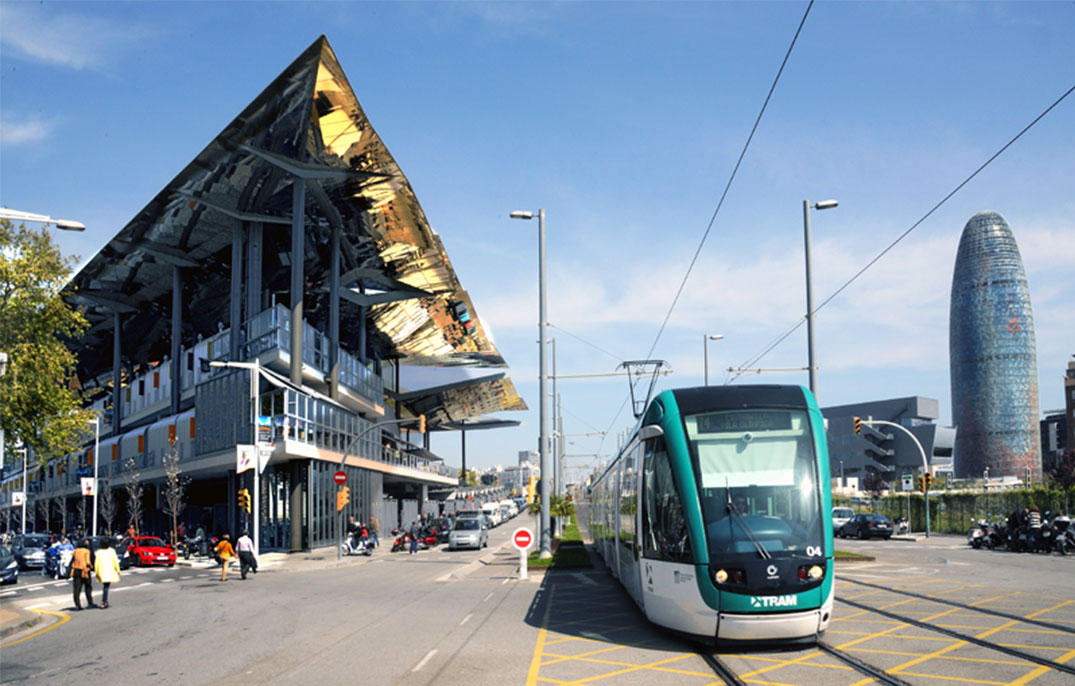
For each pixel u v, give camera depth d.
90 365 85.88
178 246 56.56
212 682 10.57
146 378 72.19
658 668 10.64
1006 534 33.53
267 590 26.06
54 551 38.50
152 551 42.84
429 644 13.21
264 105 39.50
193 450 56.50
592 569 27.38
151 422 71.81
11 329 34.16
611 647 12.38
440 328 77.69
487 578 26.61
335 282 55.84
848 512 51.31
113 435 76.12
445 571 32.38
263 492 51.94
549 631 14.32
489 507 90.31
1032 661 10.12
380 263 61.34
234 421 49.62
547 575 26.44
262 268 58.19
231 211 50.81
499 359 89.81
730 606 11.34
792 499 11.86
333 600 21.66
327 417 53.12
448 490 115.50
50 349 35.38
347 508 57.16
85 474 60.06
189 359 61.09
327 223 53.97
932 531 54.31
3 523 91.06
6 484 96.94
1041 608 14.62
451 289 67.19
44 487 77.50
